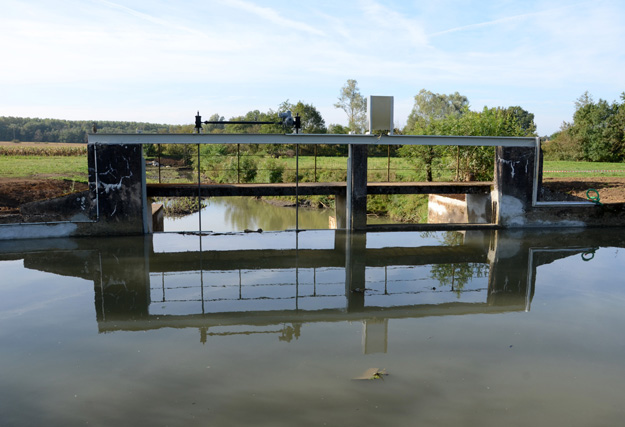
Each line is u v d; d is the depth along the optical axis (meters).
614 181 24.17
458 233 17.36
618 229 17.19
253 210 29.39
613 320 8.51
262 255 13.73
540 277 11.35
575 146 42.53
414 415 5.42
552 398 5.82
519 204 17.08
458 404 5.66
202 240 15.65
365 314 8.95
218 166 39.22
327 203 31.00
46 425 5.24
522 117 82.50
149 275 11.57
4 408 5.59
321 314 8.96
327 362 6.77
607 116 42.09
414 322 8.47
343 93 73.44
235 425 5.21
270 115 56.69
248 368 6.59
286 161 39.19
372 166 32.72
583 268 12.14
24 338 7.68
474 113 25.69
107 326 8.26
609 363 6.79
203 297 9.98
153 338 7.71
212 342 7.54
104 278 11.27
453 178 25.42
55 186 23.78
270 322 8.52
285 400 5.73
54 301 9.59
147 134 15.14
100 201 15.29
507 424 5.27
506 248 14.39
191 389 6.01
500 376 6.38
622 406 5.67
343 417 5.37
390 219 24.78
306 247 14.80
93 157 15.05
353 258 13.48
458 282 11.09
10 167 32.28
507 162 16.77
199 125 15.51
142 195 15.62
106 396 5.85
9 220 15.10
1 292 10.09
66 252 13.59
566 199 18.44
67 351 7.19
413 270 12.24
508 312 8.98
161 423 5.27
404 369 6.56
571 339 7.65
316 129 64.75
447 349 7.24
